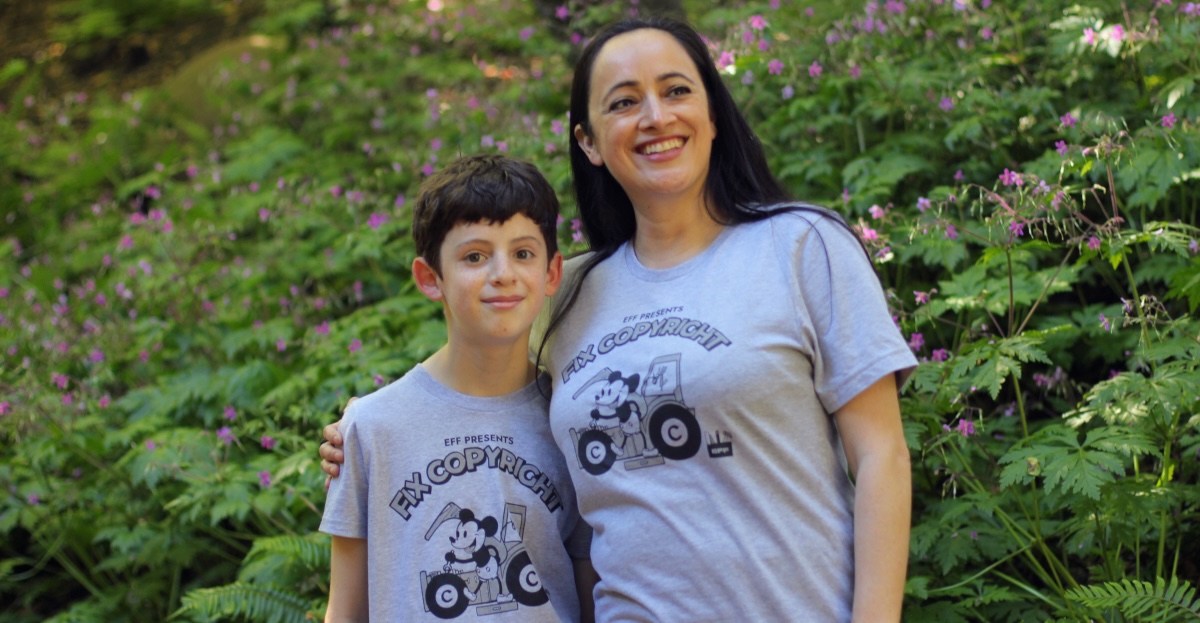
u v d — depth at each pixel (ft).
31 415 12.90
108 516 13.03
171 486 12.82
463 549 6.71
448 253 6.72
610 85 6.73
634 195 6.88
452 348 7.04
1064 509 9.46
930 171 12.38
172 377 14.26
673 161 6.63
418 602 6.66
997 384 8.09
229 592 10.19
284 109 21.21
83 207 21.95
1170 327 8.64
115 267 18.07
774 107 13.92
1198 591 8.63
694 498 6.09
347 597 7.00
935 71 13.06
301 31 24.49
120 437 12.75
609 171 7.36
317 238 16.55
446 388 7.03
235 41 27.81
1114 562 8.29
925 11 13.91
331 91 20.40
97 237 20.04
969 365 8.50
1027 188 9.39
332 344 13.17
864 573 6.02
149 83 28.84
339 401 11.92
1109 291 11.62
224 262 16.96
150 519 12.98
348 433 6.92
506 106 17.38
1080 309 11.28
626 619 6.26
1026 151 12.37
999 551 8.60
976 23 13.55
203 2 31.22
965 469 9.32
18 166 23.77
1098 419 9.57
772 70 12.83
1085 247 9.00
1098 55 12.09
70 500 13.01
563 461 7.11
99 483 13.10
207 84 24.82
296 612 10.18
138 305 16.01
